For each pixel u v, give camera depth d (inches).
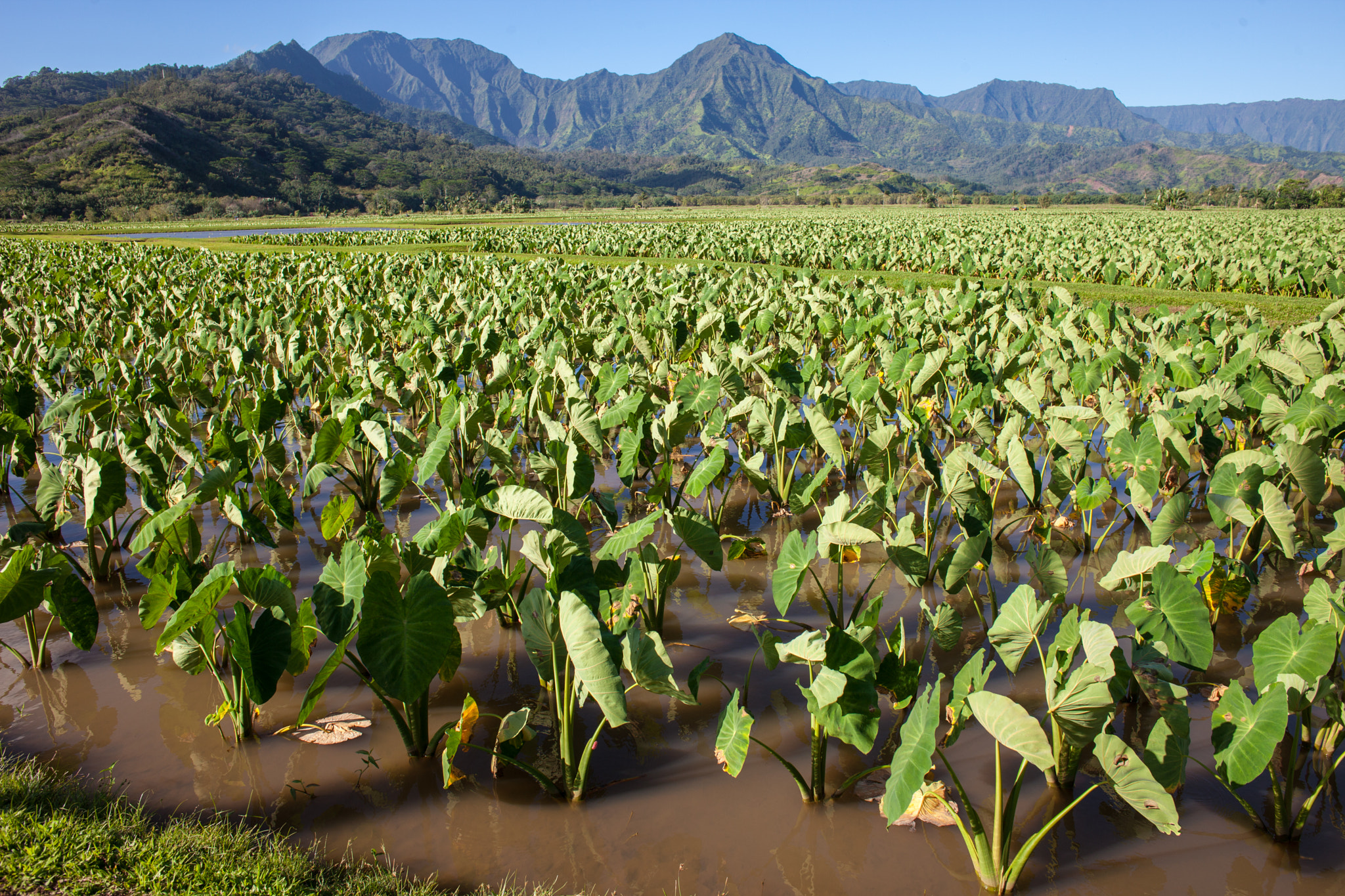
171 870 99.6
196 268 807.1
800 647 113.7
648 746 134.6
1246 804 110.0
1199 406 249.0
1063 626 115.4
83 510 235.6
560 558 126.3
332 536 178.7
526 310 509.4
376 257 862.5
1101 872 107.4
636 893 104.0
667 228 1680.6
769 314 412.2
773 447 235.3
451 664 131.3
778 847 112.1
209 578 116.8
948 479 181.6
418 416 337.1
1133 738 134.2
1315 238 1106.1
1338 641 112.7
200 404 334.3
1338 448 266.4
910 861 109.4
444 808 119.0
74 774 124.3
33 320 498.6
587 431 212.7
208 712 142.7
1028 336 348.5
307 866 104.4
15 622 175.9
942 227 1603.1
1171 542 215.3
